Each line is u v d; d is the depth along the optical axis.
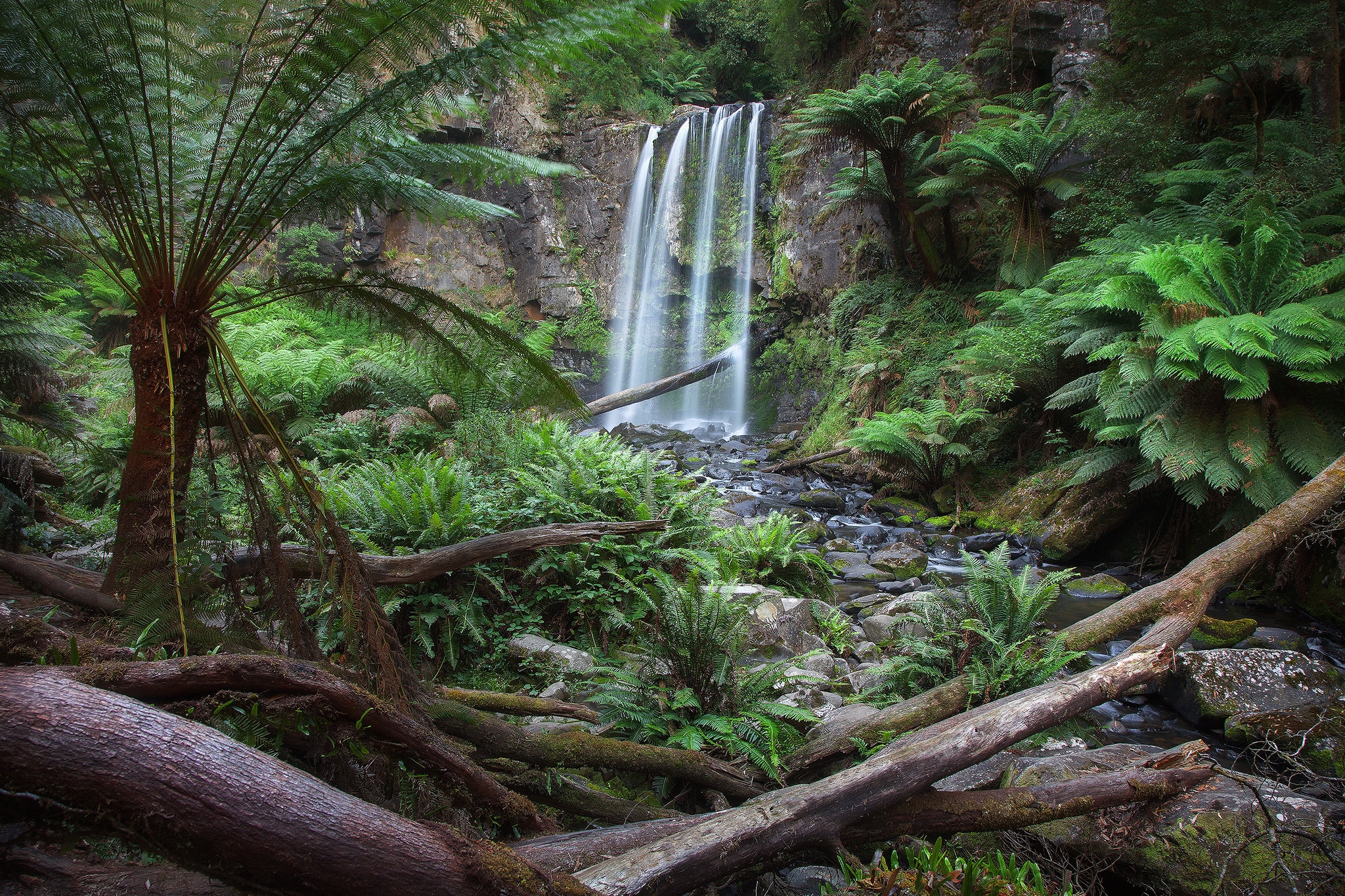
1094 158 10.30
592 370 18.52
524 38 2.26
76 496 6.23
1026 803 2.51
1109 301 7.18
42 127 2.33
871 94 10.96
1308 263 7.53
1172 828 2.61
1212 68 8.62
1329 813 2.61
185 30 2.27
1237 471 6.45
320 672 1.69
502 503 4.96
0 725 1.12
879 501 9.69
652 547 4.85
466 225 18.44
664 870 1.98
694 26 21.67
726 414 16.72
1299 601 6.07
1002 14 12.85
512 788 2.54
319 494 2.26
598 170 18.47
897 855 2.38
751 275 16.95
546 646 4.03
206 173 2.60
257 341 8.62
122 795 1.18
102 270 2.68
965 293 12.02
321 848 1.29
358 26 2.12
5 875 1.57
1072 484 7.80
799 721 3.21
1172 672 4.39
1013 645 3.60
